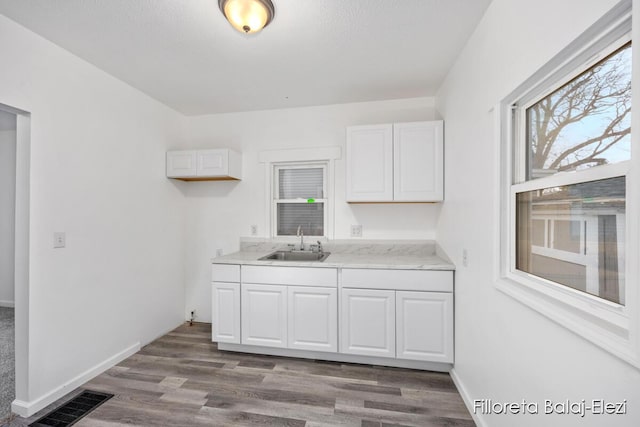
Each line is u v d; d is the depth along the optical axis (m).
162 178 2.86
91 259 2.11
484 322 1.56
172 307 3.00
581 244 0.93
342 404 1.81
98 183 2.17
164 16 1.59
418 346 2.17
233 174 2.91
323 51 1.95
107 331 2.24
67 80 1.93
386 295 2.22
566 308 0.94
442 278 2.13
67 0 1.46
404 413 1.73
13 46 1.63
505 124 1.35
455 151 2.06
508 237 1.35
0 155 3.67
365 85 2.48
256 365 2.28
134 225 2.51
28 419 1.67
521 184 1.26
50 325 1.83
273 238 3.03
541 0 1.03
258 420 1.67
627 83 0.78
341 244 2.86
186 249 3.22
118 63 2.10
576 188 0.96
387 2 1.49
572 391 0.91
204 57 2.03
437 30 1.71
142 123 2.61
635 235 0.69
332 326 2.30
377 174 2.46
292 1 1.47
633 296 0.70
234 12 1.44
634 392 0.70
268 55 2.00
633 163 0.69
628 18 0.73
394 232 2.79
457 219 2.02
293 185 3.09
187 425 1.63
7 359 2.35
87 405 1.79
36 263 1.75
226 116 3.14
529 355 1.14
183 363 2.31
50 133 1.82
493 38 1.43
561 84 1.03
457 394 1.92
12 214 3.69
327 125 2.92
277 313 2.40
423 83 2.44
